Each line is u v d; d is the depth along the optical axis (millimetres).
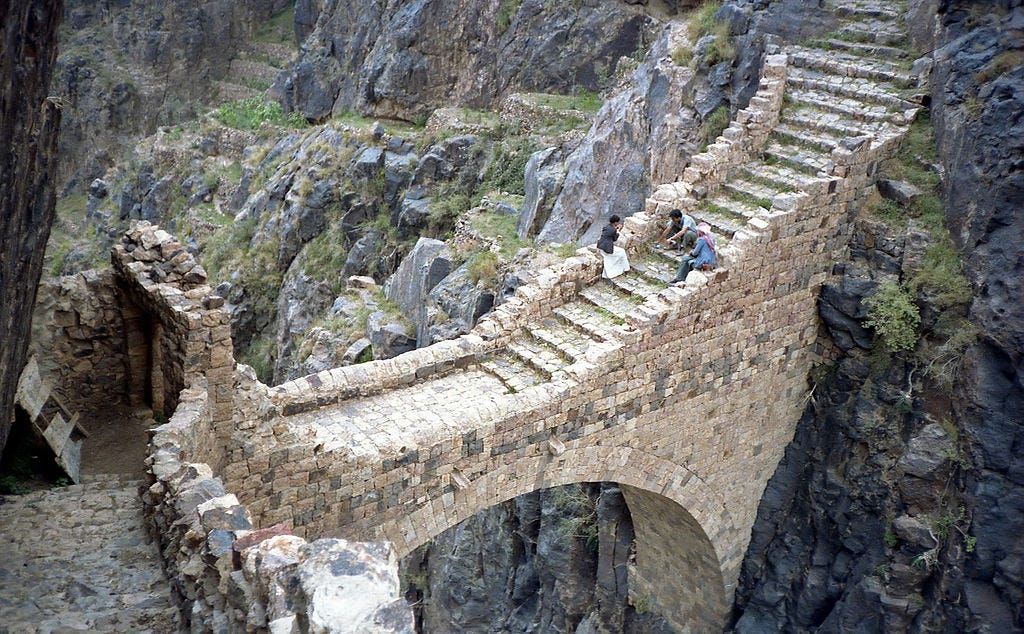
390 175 39312
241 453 16016
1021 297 19766
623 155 28172
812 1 25516
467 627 32250
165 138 58844
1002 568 20328
